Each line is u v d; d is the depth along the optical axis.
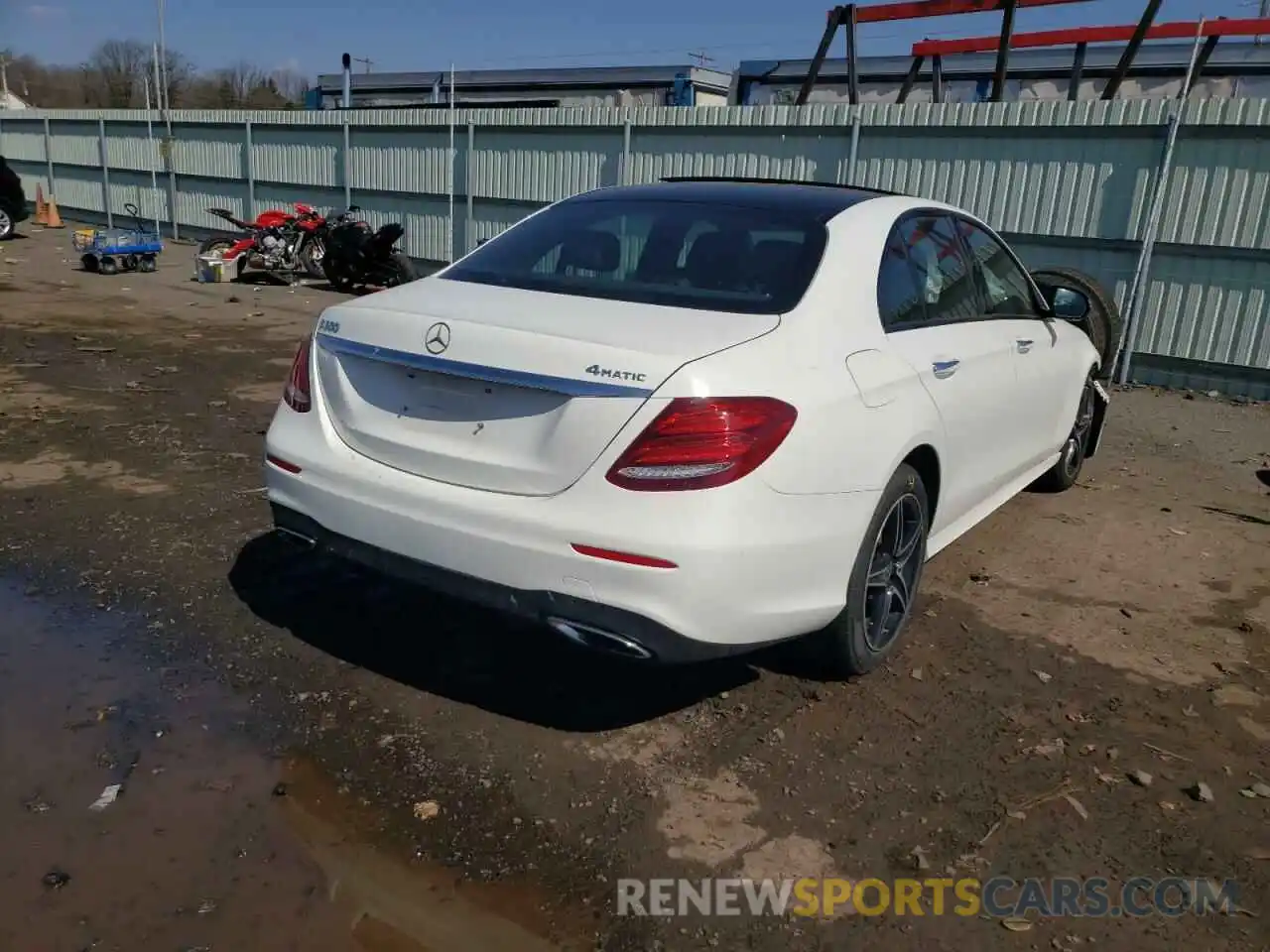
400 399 3.19
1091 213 9.97
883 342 3.50
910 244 3.96
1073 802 3.01
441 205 15.94
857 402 3.20
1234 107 9.02
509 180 14.81
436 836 2.73
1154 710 3.58
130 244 15.10
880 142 11.14
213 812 2.78
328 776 2.96
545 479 2.88
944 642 4.03
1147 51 15.35
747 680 3.63
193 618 3.88
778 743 3.24
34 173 25.39
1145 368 9.98
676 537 2.75
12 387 7.44
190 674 3.48
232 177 19.66
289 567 4.38
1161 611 4.44
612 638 2.85
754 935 2.44
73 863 2.56
